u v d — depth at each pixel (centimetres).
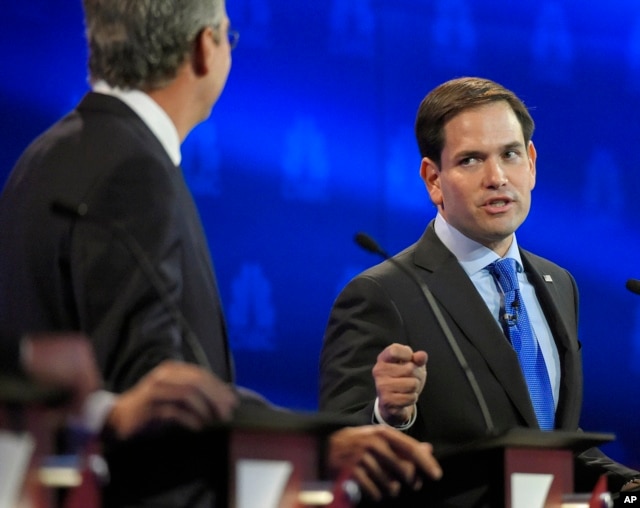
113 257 679
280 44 1781
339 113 1808
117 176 706
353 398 1014
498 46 1903
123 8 762
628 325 1941
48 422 526
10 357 693
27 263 703
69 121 758
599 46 1953
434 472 682
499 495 706
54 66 1614
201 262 738
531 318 1092
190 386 561
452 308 1056
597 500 734
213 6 789
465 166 1087
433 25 1864
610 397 1933
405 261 1106
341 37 1814
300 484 607
